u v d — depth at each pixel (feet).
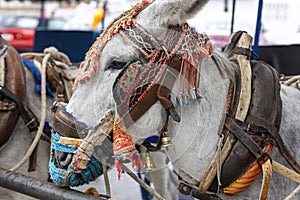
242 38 5.46
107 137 4.83
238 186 5.04
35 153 7.43
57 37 12.78
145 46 4.72
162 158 6.36
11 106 7.27
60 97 7.63
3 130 7.15
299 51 8.90
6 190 7.37
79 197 4.99
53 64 8.18
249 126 5.02
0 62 7.41
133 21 4.83
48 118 7.75
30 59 8.36
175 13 4.74
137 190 10.82
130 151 4.74
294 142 5.52
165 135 5.00
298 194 5.37
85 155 4.76
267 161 4.96
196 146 5.13
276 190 5.26
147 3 5.05
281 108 5.20
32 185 5.59
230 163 5.02
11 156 7.48
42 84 7.62
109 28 4.95
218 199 5.68
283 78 6.99
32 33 24.63
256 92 5.17
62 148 4.91
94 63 4.78
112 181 10.60
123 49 4.73
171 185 9.64
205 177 5.14
